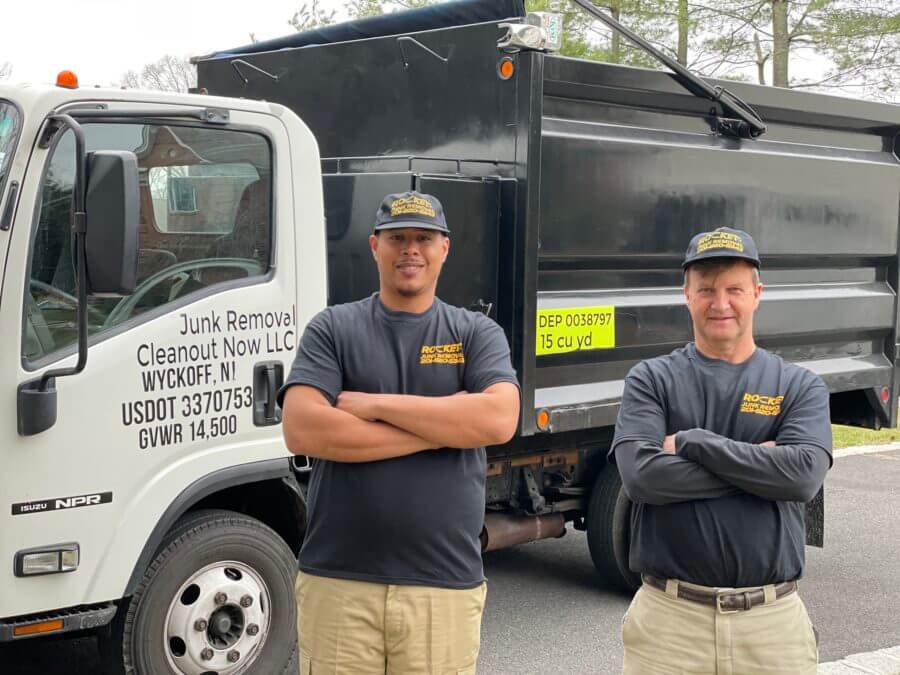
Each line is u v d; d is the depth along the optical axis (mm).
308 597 3301
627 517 6055
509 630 5691
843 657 5379
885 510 8695
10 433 3654
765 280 6477
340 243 5066
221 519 4312
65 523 3783
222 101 4219
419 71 5430
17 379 3660
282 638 4473
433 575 3232
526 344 5066
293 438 3277
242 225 4285
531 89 4984
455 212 4930
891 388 7266
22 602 3699
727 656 3082
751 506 3080
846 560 7246
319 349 3338
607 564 6152
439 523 3227
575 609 6043
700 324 3229
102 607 3922
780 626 3096
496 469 5695
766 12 16062
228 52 6465
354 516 3219
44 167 3727
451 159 5062
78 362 3580
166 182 4055
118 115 3900
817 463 3064
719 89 5918
